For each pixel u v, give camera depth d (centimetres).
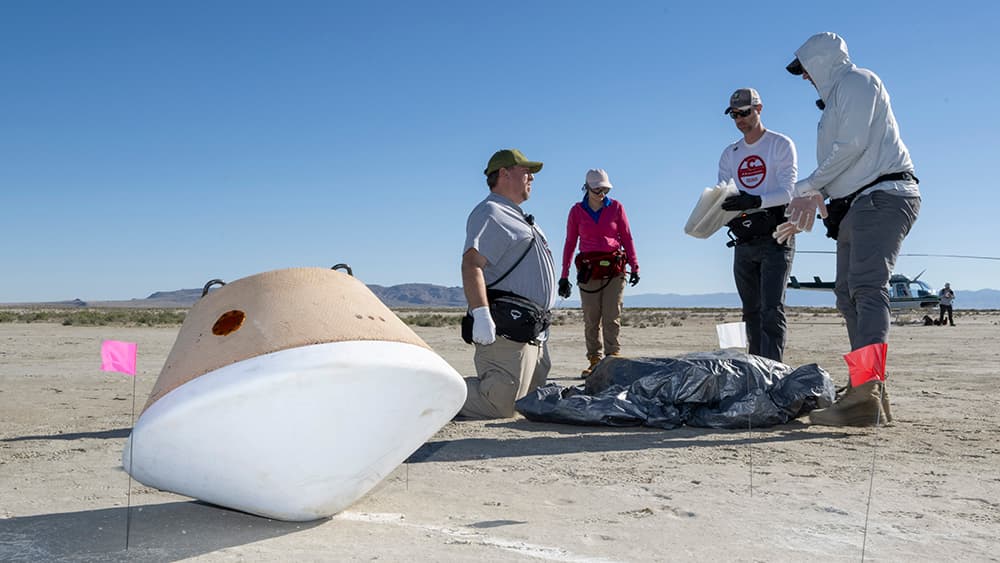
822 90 604
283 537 295
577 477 412
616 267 919
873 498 367
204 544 286
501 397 632
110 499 362
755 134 729
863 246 581
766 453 483
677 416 595
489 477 412
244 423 279
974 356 1361
